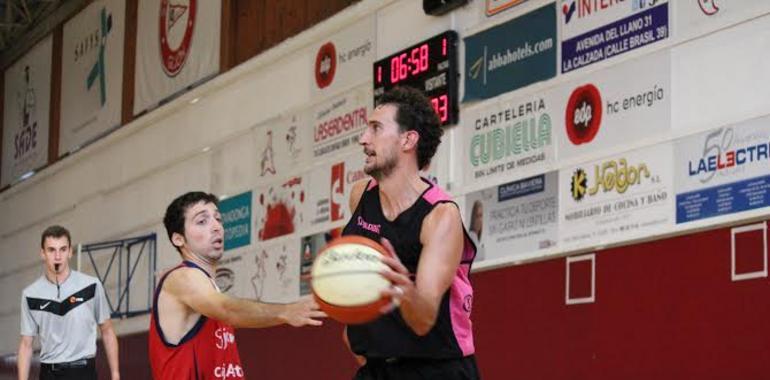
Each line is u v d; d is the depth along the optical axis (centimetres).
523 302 1173
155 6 2089
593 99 1114
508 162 1216
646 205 1038
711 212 971
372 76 1462
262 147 1708
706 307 966
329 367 1491
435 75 1326
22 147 2614
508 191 1210
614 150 1080
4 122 2738
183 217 723
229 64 1845
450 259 527
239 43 1838
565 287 1120
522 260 1177
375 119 554
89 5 2347
